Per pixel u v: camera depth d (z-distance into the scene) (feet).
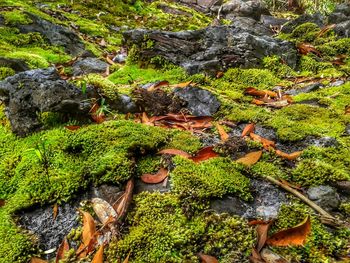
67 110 2.41
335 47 4.73
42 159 2.01
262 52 4.24
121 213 1.76
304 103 3.19
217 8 9.77
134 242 1.65
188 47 4.09
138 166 2.07
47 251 1.73
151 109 2.74
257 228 1.72
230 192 1.88
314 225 1.74
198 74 3.74
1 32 4.69
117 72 3.96
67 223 1.82
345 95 3.26
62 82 2.47
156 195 1.86
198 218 1.75
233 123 2.66
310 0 10.68
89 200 1.90
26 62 3.68
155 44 4.09
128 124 2.31
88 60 4.61
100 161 2.01
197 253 1.63
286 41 4.47
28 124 2.39
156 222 1.73
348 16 6.13
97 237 1.71
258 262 1.58
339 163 2.19
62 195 1.91
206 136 2.44
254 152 2.14
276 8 11.80
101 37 6.11
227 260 1.60
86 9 7.41
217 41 4.23
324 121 2.77
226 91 3.40
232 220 1.74
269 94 3.36
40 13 5.88
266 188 1.98
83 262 1.64
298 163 2.17
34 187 1.95
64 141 2.19
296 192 1.92
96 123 2.49
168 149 2.15
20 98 2.42
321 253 1.64
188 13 8.87
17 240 1.74
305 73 4.12
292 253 1.63
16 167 2.14
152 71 3.96
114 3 8.07
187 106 2.88
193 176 1.93
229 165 2.06
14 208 1.88
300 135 2.44
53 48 4.88
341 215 1.85
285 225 1.75
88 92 2.61
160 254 1.60
